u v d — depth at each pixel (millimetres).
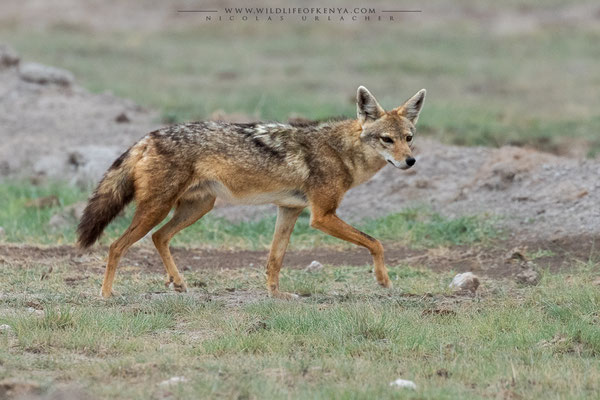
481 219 21344
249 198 16156
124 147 27641
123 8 62594
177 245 20375
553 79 46562
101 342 12328
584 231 20047
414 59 50250
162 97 36281
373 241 16234
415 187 23766
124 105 33094
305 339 12711
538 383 10953
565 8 63719
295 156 16016
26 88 33375
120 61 49062
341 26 58688
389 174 24594
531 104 39906
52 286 16094
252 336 12562
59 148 27891
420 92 16547
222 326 13492
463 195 22969
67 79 34719
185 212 16594
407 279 17438
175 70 46969
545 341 12797
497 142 30219
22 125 30047
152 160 15469
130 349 12133
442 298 15773
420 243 20609
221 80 44875
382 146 16094
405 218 22016
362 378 10906
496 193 22844
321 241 20969
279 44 54594
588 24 60344
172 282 16406
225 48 53938
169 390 10188
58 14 60938
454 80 46250
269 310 14312
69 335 12391
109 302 14984
